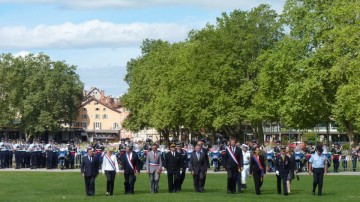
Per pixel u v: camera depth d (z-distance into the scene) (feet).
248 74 304.71
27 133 555.69
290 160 119.44
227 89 301.22
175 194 119.44
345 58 225.56
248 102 297.12
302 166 197.57
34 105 544.62
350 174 190.70
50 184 146.61
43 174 182.70
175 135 406.21
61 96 564.71
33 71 562.25
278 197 112.78
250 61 303.27
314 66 246.27
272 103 269.44
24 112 539.70
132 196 115.55
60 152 209.36
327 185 144.87
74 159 224.33
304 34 257.96
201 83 304.71
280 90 265.54
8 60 556.92
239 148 122.31
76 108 589.73
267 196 115.14
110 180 119.03
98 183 155.22
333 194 120.26
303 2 262.88
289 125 253.44
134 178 123.85
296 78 252.62
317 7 254.68
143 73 429.79
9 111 540.11
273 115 271.90
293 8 263.08
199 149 125.70
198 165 125.18
